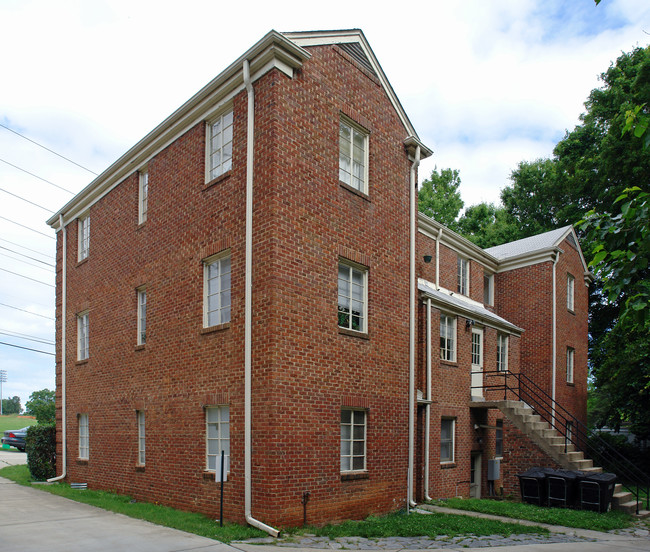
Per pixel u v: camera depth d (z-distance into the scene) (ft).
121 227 51.01
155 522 33.63
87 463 52.42
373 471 39.17
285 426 33.01
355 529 33.68
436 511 42.73
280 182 34.88
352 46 42.65
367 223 41.73
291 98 36.50
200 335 39.06
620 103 94.07
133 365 46.52
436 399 51.72
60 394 59.36
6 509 38.55
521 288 76.28
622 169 81.15
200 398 38.17
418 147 47.57
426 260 61.31
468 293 71.10
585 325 85.46
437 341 53.11
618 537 35.68
